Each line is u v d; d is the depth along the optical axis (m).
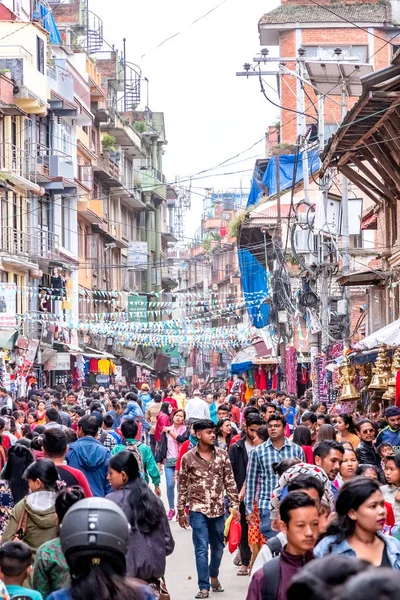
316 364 30.73
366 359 23.16
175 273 137.75
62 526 4.92
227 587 13.29
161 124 93.50
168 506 21.77
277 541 7.24
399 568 6.63
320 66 27.02
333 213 28.48
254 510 11.98
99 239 65.75
